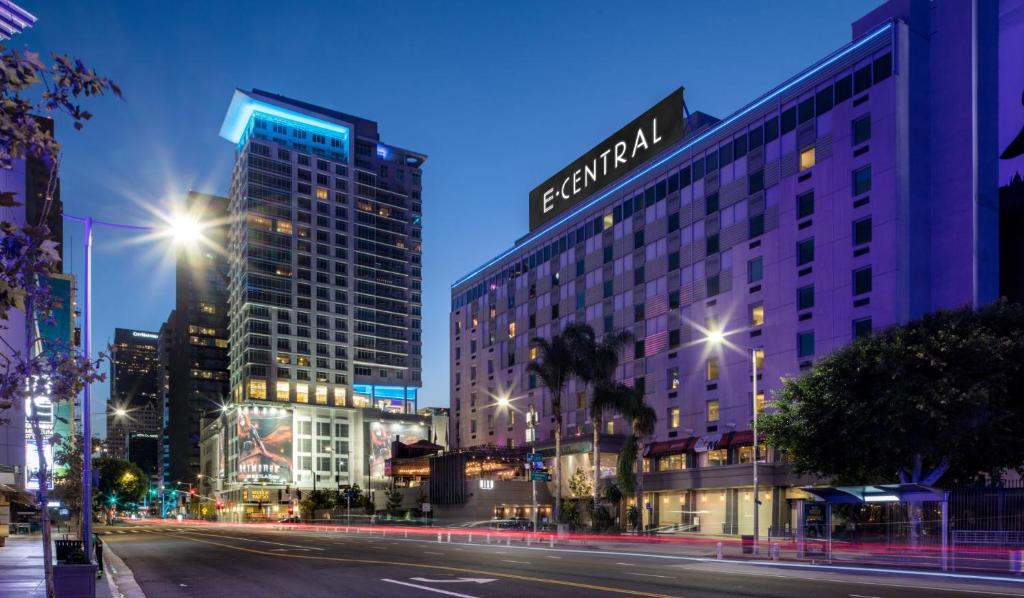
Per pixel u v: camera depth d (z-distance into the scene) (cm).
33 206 5775
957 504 3294
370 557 3569
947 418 3234
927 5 5659
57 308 982
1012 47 5372
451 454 9131
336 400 16950
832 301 5578
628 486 6031
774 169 6219
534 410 9169
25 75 660
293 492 15625
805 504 3434
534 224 9938
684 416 6875
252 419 15588
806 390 3888
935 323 3609
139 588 2366
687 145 7225
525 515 8588
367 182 18575
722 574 2630
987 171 5247
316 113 17800
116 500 16650
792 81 6150
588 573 2661
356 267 18000
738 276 6456
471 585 2272
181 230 2734
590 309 8375
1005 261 5206
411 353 19062
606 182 8588
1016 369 3284
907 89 5406
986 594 1994
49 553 943
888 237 5244
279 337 16462
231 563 3338
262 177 16850
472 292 10925
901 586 2217
